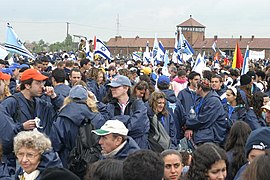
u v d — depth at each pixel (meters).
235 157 4.96
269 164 2.73
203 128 8.17
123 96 7.06
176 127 8.63
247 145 4.06
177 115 8.63
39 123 6.23
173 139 7.74
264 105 7.58
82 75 10.57
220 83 10.11
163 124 7.47
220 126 8.13
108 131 5.25
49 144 4.82
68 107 6.27
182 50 22.80
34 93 6.39
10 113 6.17
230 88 8.36
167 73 15.66
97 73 11.27
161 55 22.47
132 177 3.06
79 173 5.89
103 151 5.43
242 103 8.23
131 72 14.20
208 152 4.11
